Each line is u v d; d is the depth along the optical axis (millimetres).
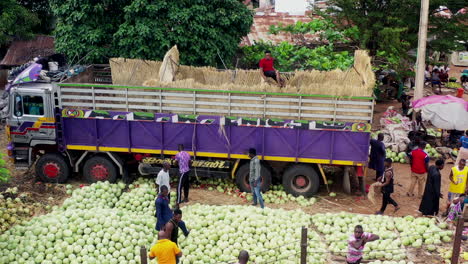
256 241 10797
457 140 17750
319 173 14047
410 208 13117
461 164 11984
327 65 17453
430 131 19250
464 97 26797
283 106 13062
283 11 29438
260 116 13258
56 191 13930
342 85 13922
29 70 13969
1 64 22891
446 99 16422
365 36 19797
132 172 15164
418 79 18016
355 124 12789
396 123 18547
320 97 12852
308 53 18750
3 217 11734
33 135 14062
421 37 17672
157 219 10617
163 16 17719
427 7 17391
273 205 13375
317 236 11133
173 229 9328
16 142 14211
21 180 14719
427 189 12203
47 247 10258
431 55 26547
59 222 10844
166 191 10562
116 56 18078
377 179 13742
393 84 25031
